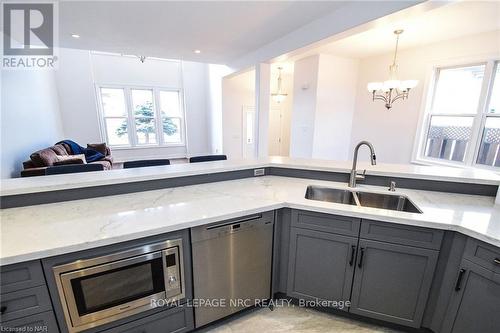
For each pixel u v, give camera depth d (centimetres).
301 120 498
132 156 743
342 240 154
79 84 648
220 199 166
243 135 677
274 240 169
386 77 448
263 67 427
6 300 98
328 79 463
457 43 357
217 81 659
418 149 424
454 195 181
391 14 215
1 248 99
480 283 121
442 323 141
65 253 104
